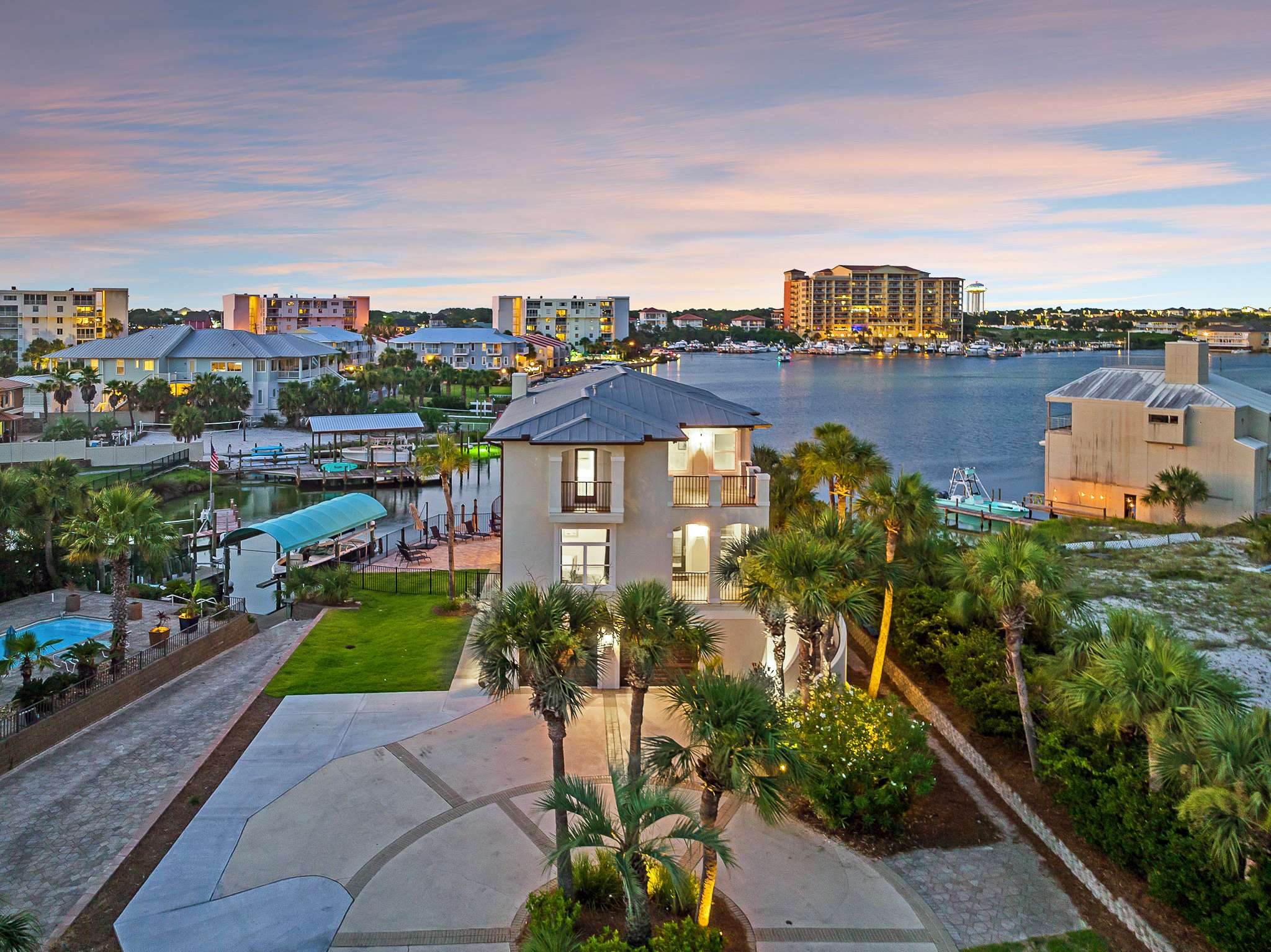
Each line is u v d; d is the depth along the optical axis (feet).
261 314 636.07
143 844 66.44
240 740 84.84
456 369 598.75
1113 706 61.98
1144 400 214.48
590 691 97.40
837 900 61.62
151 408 371.56
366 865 64.59
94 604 125.90
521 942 56.24
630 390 116.78
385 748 83.41
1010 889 63.26
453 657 108.68
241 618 120.98
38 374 444.55
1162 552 166.81
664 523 100.01
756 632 101.35
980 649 90.48
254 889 61.31
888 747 72.38
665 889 60.59
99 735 86.07
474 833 69.00
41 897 59.47
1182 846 56.85
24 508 130.52
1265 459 200.13
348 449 347.56
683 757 54.80
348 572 141.18
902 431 509.35
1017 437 485.56
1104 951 56.54
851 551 79.15
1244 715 57.41
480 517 236.22
